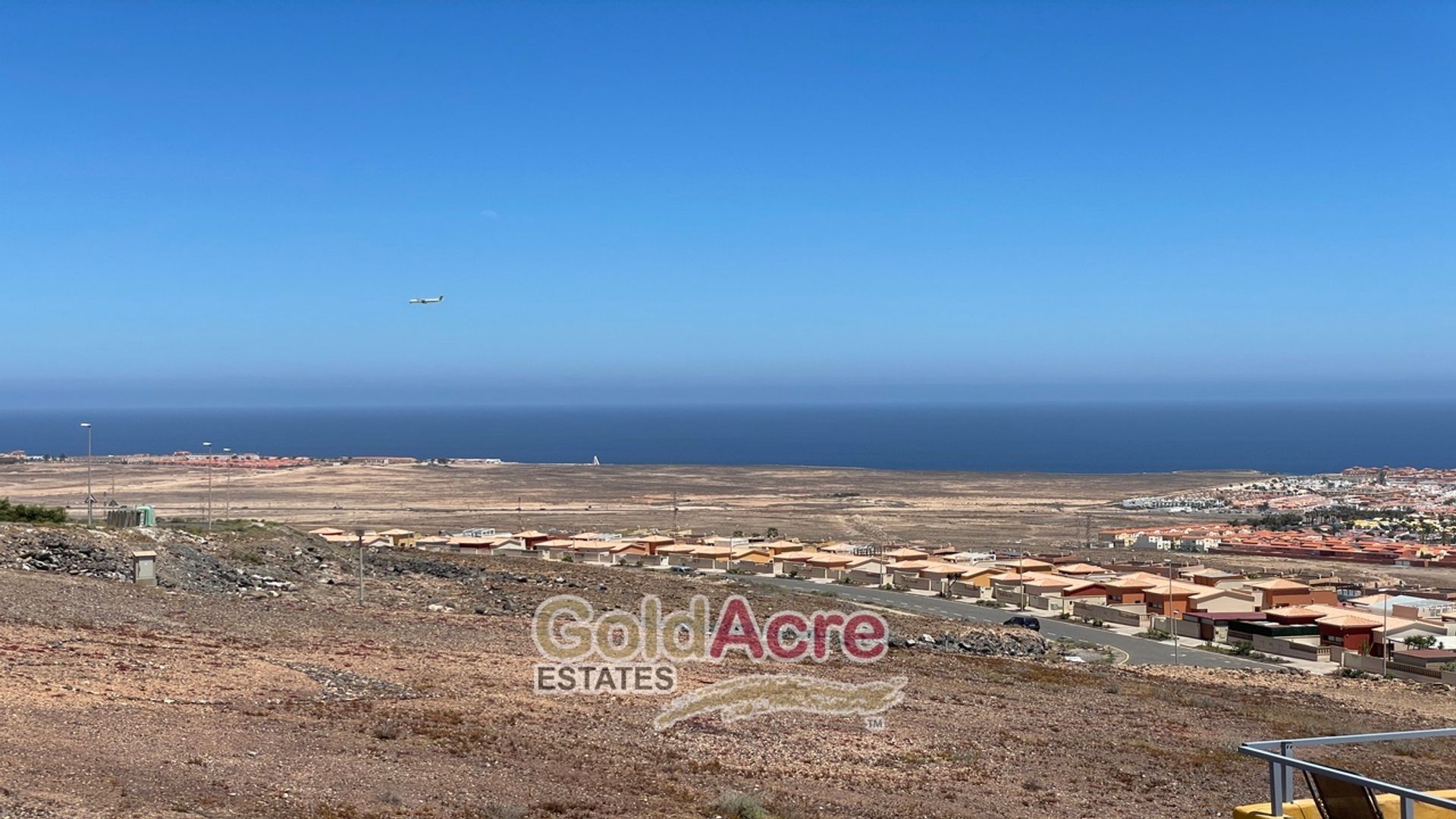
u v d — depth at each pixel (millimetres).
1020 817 19734
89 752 16641
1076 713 32188
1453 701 45156
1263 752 11148
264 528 60938
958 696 33156
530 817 16203
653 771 20344
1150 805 21500
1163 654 62750
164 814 14062
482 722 23094
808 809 18578
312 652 30188
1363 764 26531
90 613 32438
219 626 33688
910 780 21844
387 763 18453
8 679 21375
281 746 18766
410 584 52625
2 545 41281
